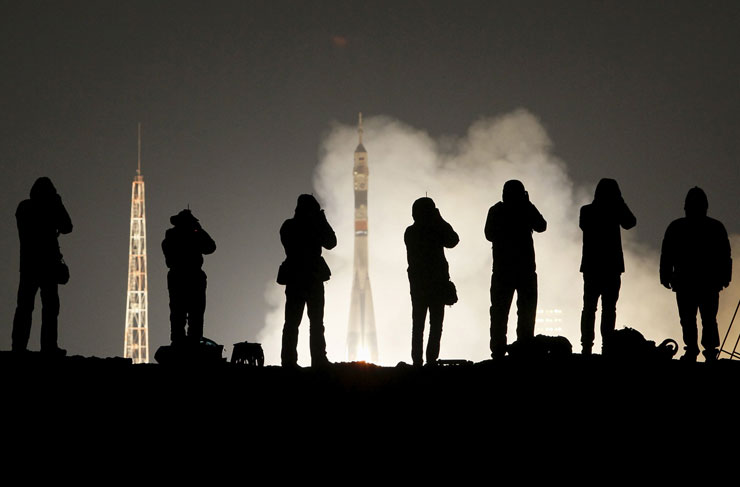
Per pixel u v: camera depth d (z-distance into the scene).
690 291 103.69
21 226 105.56
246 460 79.19
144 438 81.50
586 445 80.06
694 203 104.31
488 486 76.19
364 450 80.38
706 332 104.69
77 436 81.50
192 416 84.56
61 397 87.44
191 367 97.81
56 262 105.75
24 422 83.31
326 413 85.06
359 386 90.38
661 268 105.69
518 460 78.75
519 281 105.81
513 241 106.00
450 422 83.50
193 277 109.31
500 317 106.75
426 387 89.44
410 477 77.38
